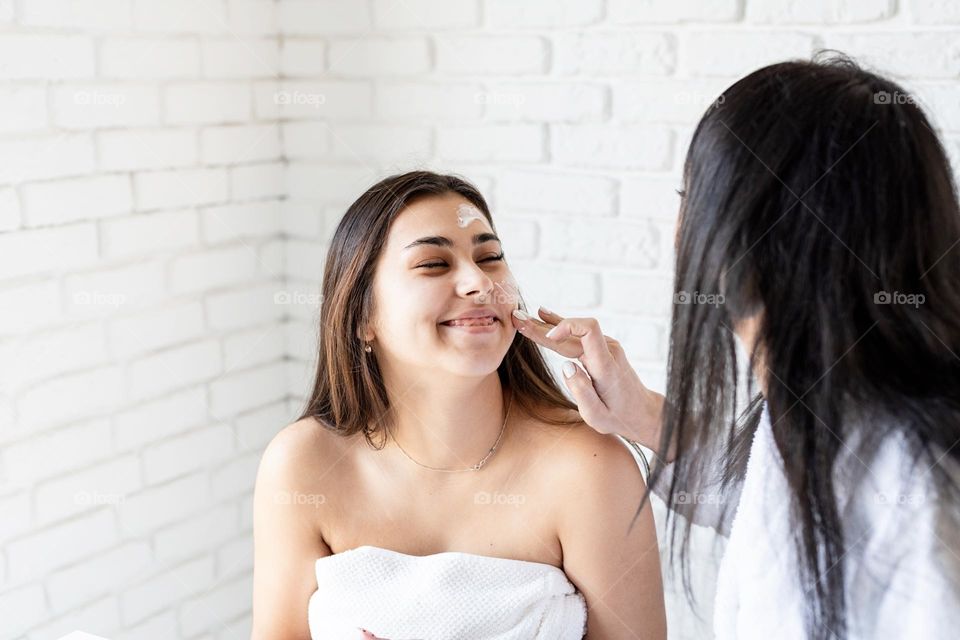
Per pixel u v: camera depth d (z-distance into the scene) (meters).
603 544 1.10
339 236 1.15
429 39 1.69
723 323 0.86
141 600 1.74
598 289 1.61
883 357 0.78
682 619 1.57
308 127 1.87
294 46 1.85
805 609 0.84
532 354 1.19
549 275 1.65
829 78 0.81
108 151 1.59
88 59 1.55
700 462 1.02
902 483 0.75
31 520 1.54
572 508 1.10
